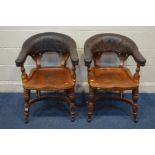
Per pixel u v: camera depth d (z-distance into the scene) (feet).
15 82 10.43
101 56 9.84
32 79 8.70
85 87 10.48
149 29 9.55
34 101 9.21
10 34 9.60
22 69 8.48
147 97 10.29
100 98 9.37
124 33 9.66
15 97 10.25
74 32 9.64
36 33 9.64
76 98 10.23
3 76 10.30
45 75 8.97
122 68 9.37
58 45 9.13
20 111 9.51
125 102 9.56
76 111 9.52
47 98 9.39
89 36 9.70
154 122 9.02
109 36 9.11
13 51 9.89
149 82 10.46
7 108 9.65
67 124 8.89
